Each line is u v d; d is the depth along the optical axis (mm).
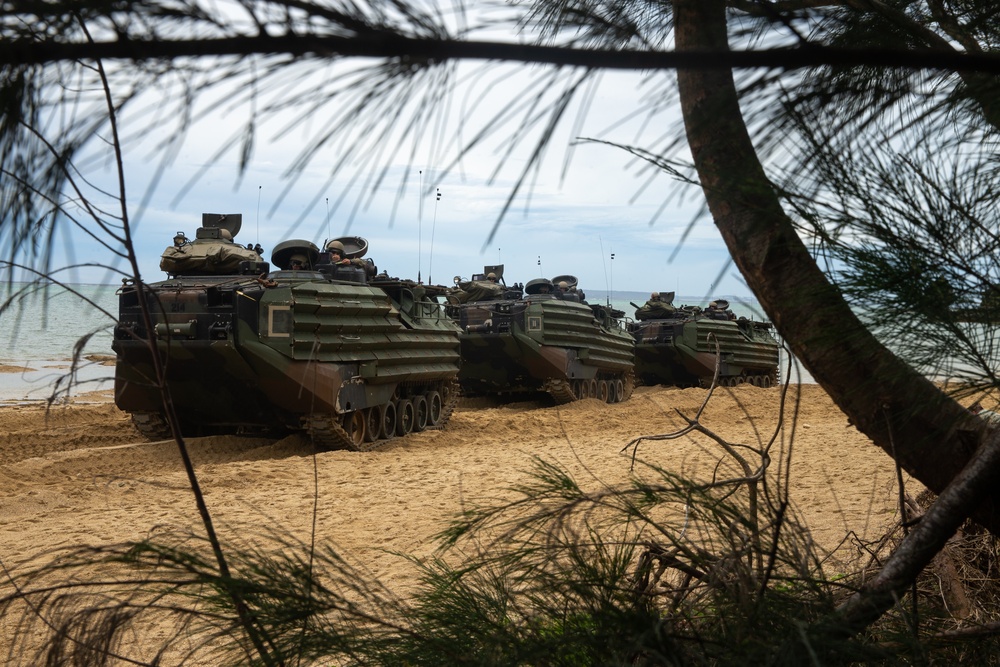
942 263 1973
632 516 2299
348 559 7102
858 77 1735
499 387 24766
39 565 6859
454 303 21250
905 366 2309
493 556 2400
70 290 1776
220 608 2160
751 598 2078
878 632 2348
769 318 2680
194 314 13305
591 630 2062
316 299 14133
